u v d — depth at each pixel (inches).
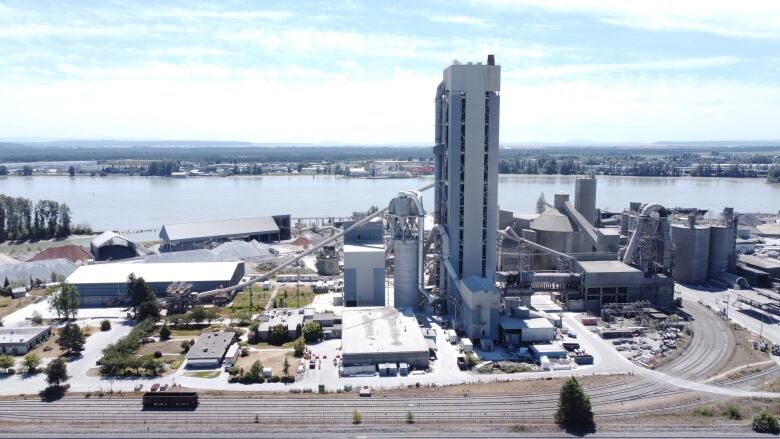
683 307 6569.9
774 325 5974.4
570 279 6486.2
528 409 3996.1
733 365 4859.7
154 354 5029.5
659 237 6697.8
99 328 5831.7
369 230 7377.0
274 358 5007.4
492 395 4239.7
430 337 5561.0
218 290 6796.3
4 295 7190.0
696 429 3673.7
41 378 4542.3
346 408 4018.2
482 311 5482.3
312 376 4640.8
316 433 3619.6
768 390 4325.8
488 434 3614.7
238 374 4603.8
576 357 4955.7
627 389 4365.2
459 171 6171.3
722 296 7091.5
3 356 4694.9
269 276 7465.6
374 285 6663.4
